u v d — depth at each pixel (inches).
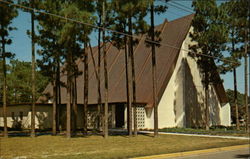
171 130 1120.8
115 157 482.3
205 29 1093.1
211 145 671.1
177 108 1272.1
